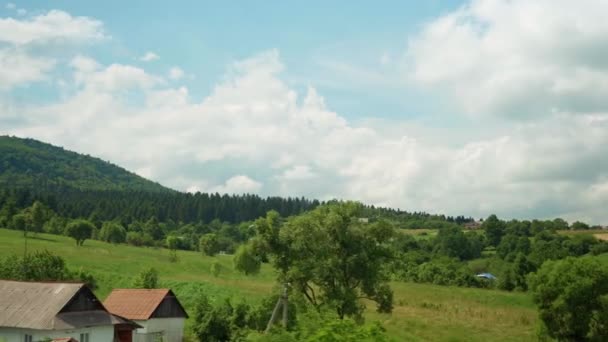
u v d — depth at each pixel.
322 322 15.63
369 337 14.82
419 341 55.03
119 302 54.44
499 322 71.31
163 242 175.38
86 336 43.50
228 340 47.75
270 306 46.41
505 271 109.62
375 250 50.53
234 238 199.00
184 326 59.84
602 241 157.88
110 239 156.38
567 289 60.78
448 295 94.88
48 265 63.94
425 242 172.00
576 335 61.94
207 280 93.12
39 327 40.56
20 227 149.50
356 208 50.12
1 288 45.50
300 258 48.53
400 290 100.38
